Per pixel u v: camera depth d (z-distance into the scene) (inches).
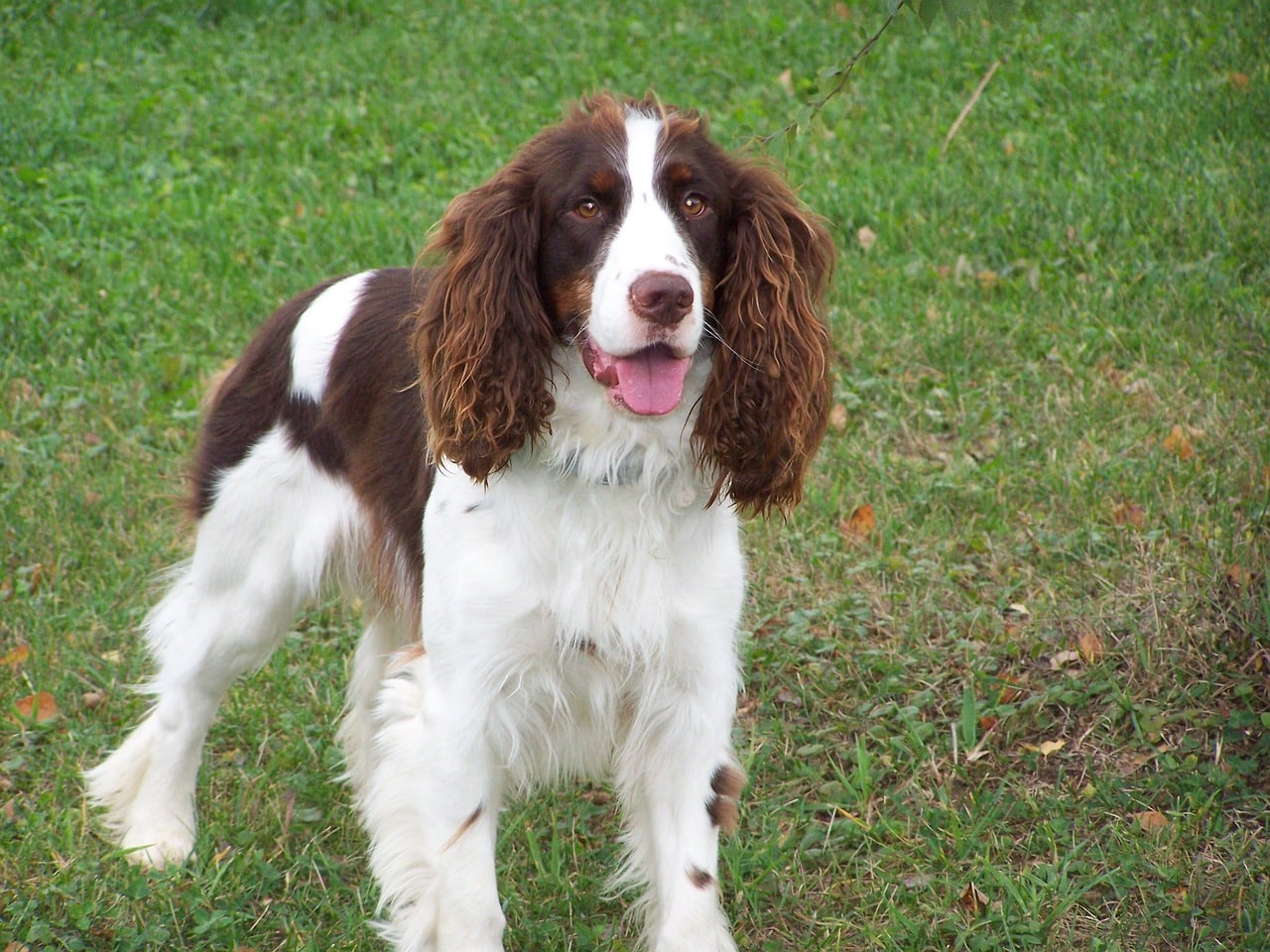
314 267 335.9
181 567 208.2
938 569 239.5
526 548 153.6
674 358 142.7
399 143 411.5
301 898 180.4
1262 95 398.0
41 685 220.4
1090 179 365.1
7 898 175.9
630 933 177.8
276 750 212.1
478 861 156.3
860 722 211.3
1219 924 166.2
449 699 156.8
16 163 389.4
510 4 525.3
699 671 157.8
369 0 530.6
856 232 355.3
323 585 195.5
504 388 150.5
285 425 190.2
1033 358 299.4
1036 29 468.1
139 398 293.7
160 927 170.7
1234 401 274.7
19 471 272.8
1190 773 191.8
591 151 148.1
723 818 159.2
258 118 426.3
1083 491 252.4
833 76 173.2
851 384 292.4
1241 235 333.1
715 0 522.0
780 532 251.1
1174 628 216.5
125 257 343.3
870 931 171.6
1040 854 184.9
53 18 497.7
